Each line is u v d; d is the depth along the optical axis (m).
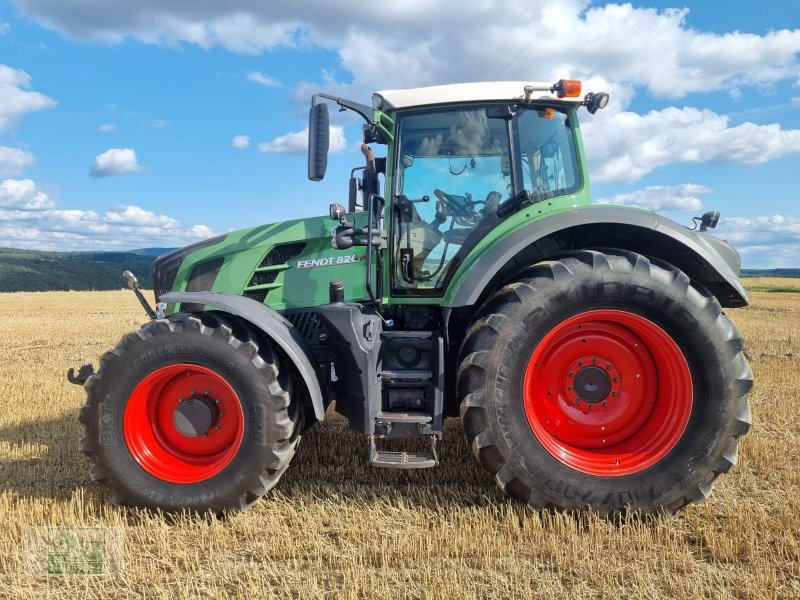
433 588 2.66
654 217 3.57
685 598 2.61
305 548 3.13
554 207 3.95
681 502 3.40
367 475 4.24
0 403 6.67
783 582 2.74
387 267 4.06
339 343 3.65
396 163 4.04
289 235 4.33
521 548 3.09
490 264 3.57
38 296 37.12
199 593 2.70
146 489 3.53
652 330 3.42
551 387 3.61
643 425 3.61
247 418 3.51
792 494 3.77
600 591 2.69
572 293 3.39
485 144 4.02
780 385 7.37
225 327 3.56
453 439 4.99
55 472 4.39
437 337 3.77
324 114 3.85
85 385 3.61
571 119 4.05
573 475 3.41
